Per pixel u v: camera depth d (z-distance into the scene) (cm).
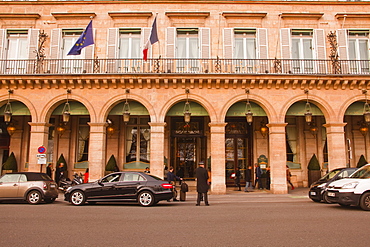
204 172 1166
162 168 1552
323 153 1950
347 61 1694
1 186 1175
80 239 590
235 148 2008
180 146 1983
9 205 1138
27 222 766
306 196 1464
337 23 1744
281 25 1734
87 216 864
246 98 1598
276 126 1585
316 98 1608
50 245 548
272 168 1588
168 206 1128
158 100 1594
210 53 1692
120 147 1891
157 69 1600
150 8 1736
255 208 1048
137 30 1734
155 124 1573
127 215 884
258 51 1698
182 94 1596
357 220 785
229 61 1673
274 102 1602
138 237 605
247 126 2012
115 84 1594
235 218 827
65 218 828
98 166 1552
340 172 1210
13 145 1852
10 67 1694
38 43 1706
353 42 1753
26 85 1599
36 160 1561
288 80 1582
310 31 1745
